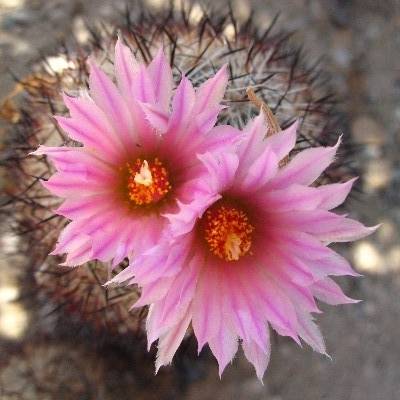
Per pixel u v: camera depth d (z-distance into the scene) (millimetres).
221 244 177
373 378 353
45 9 364
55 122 228
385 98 391
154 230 174
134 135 175
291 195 169
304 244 172
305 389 347
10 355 292
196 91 184
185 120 170
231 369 343
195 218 163
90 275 232
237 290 176
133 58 168
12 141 285
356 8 397
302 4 389
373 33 397
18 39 358
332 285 179
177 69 217
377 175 379
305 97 254
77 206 170
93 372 291
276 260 176
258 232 179
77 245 171
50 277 258
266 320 175
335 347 354
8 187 296
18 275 318
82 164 165
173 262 160
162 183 176
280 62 254
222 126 171
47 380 280
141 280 159
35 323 307
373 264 368
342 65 389
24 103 291
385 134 386
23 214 256
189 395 334
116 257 165
